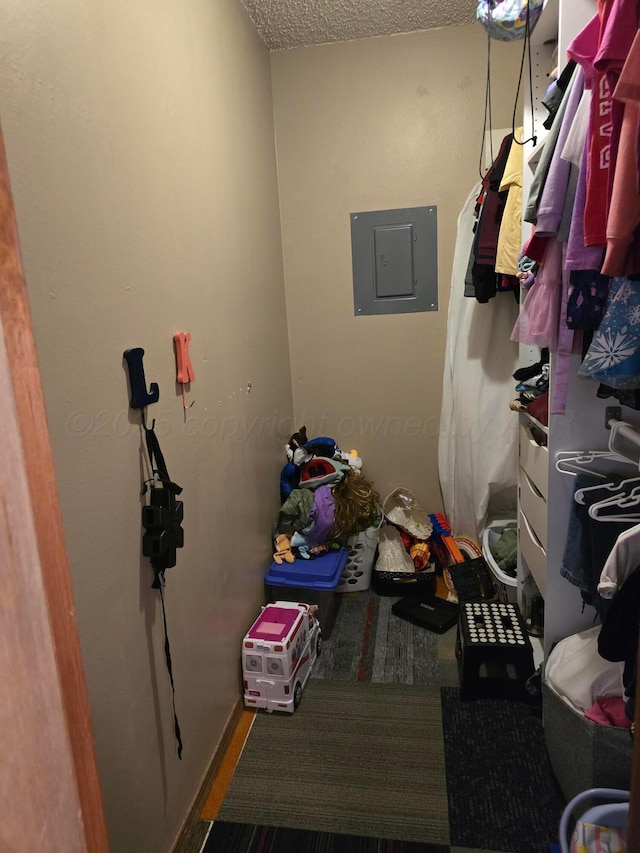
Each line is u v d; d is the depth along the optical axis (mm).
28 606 501
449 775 1498
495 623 1850
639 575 1026
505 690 1775
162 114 1271
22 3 801
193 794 1411
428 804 1413
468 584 2254
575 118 1106
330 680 1929
